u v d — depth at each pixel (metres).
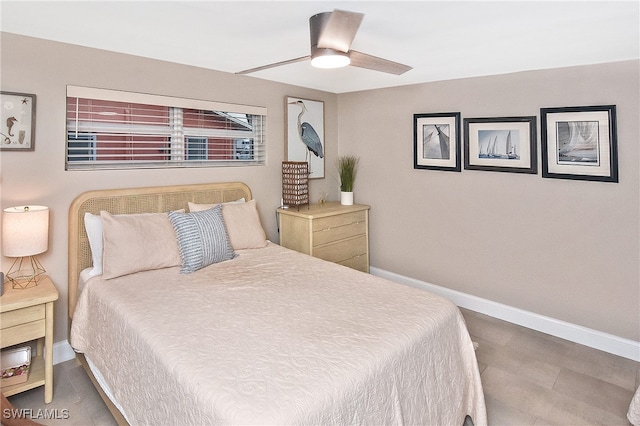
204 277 2.43
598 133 2.71
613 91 2.65
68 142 2.59
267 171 3.76
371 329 1.71
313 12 1.97
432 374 1.75
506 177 3.21
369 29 2.19
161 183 3.01
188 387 1.34
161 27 2.21
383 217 4.13
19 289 2.19
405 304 1.99
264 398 1.24
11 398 2.21
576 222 2.88
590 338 2.86
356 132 4.30
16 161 2.35
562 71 2.86
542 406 2.17
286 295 2.12
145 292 2.15
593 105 2.73
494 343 2.91
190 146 3.26
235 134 3.55
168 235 2.65
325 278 2.41
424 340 1.72
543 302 3.09
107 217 2.46
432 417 1.72
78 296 2.55
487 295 3.42
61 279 2.57
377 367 1.47
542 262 3.07
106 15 2.03
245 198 3.53
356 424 1.36
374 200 4.20
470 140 3.38
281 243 3.84
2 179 2.31
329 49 1.93
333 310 1.92
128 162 2.90
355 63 2.16
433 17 2.01
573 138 2.83
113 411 1.95
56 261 2.54
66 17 2.06
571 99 2.83
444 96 3.54
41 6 1.92
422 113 3.70
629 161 2.62
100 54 2.63
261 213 3.73
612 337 2.77
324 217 3.68
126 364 1.78
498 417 2.07
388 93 3.97
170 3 1.88
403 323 1.77
